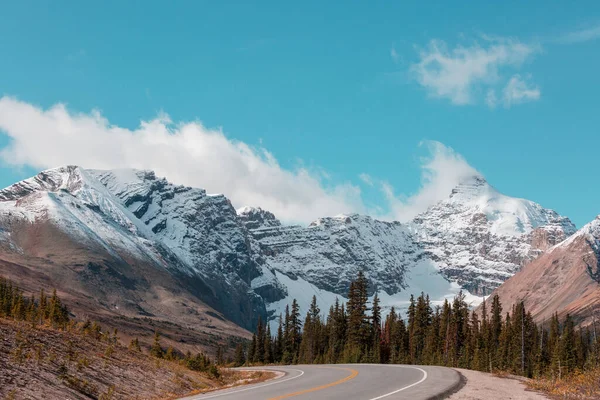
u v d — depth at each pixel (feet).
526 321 402.72
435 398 88.17
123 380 116.98
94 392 101.86
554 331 437.99
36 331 125.49
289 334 540.93
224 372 198.59
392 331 448.65
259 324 541.75
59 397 90.79
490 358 340.18
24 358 101.45
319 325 522.88
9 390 84.94
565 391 97.40
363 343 427.74
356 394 92.53
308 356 487.20
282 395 92.48
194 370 179.22
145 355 156.76
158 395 115.75
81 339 136.46
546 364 335.47
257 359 529.04
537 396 93.56
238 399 88.22
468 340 394.73
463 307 437.99
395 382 111.45
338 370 160.45
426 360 396.37
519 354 365.40
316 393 94.63
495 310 493.36
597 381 104.42
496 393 95.96
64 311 181.68
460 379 115.44
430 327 428.97
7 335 112.68
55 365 106.01
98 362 122.21
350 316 435.12
